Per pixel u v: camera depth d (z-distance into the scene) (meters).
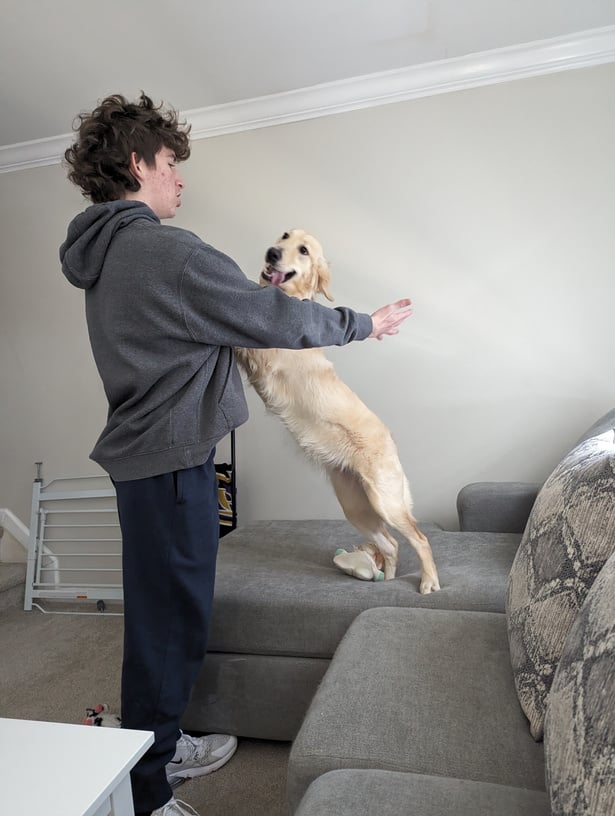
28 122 2.97
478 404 2.77
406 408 2.85
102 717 1.87
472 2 2.25
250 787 1.64
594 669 0.72
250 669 1.77
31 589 3.19
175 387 1.35
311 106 2.85
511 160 2.67
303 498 2.99
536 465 2.72
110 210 1.37
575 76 2.58
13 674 2.40
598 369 2.63
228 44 2.42
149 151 1.46
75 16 2.17
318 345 1.43
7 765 0.88
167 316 1.32
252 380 1.95
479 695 1.16
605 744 0.64
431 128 2.75
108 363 1.40
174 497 1.36
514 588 1.25
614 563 0.84
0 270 3.38
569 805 0.67
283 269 2.02
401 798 0.86
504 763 0.99
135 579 1.38
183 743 1.67
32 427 3.38
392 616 1.51
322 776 0.94
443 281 2.78
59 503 3.34
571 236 2.63
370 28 2.38
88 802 0.79
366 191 2.84
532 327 2.69
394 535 2.41
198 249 1.31
